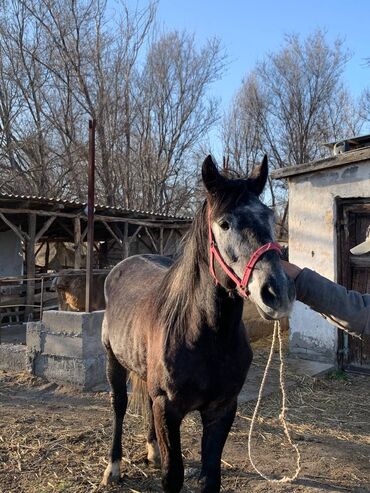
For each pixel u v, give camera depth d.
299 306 7.16
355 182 6.62
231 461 3.85
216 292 2.38
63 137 21.53
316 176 7.01
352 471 3.74
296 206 7.23
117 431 3.63
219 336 2.46
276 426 4.67
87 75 21.17
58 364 5.74
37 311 11.54
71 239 15.56
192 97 23.59
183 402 2.60
